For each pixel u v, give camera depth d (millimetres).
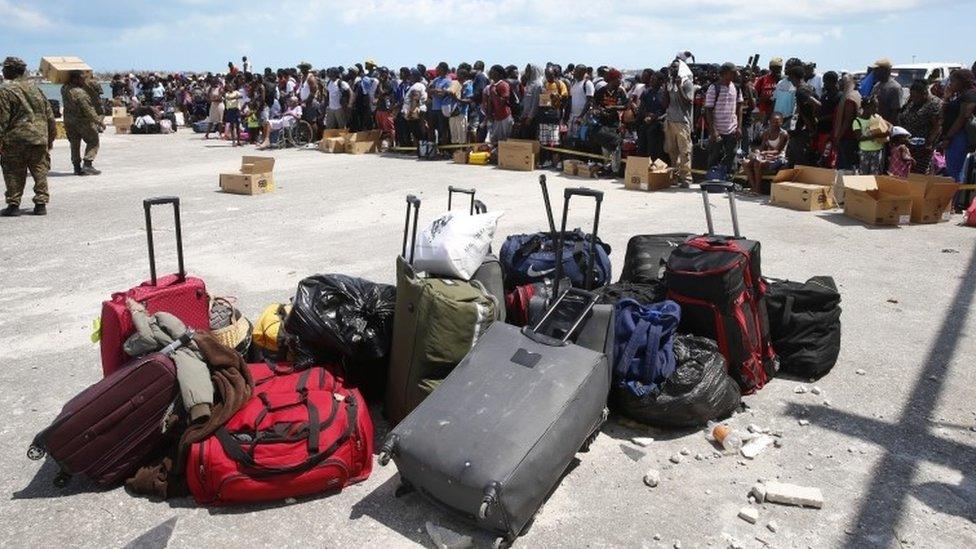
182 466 3496
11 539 3258
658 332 4074
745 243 4574
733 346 4375
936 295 6355
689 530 3287
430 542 3221
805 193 9852
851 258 7520
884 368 4914
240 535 3273
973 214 8953
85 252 8125
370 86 18000
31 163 10039
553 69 14250
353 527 3328
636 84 14609
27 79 9961
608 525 3328
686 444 4008
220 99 21859
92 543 3230
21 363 5180
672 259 4520
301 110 19500
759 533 3258
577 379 3445
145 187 12578
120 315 3834
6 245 8477
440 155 16375
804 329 4746
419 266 4234
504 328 3795
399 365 3949
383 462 3324
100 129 14219
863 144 10352
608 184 12359
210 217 9961
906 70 19234
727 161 11789
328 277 4340
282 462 3414
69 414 3477
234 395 3623
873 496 3508
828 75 10789
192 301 4262
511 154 14094
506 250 5145
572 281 4918
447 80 15414
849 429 4125
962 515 3354
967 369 4871
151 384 3535
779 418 4262
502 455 3119
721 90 11500
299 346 4156
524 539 3236
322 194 11695
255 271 7262
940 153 10586
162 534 3273
